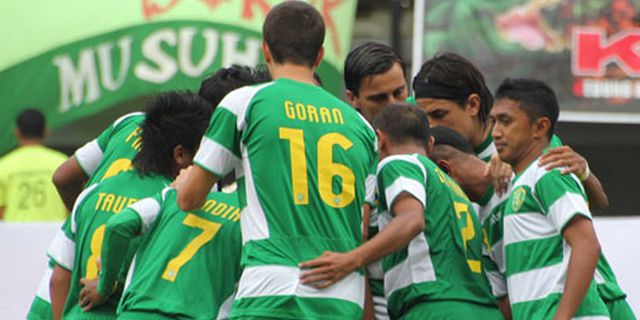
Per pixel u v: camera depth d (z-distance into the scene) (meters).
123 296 16.83
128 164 18.64
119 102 32.97
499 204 17.88
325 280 15.41
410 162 16.92
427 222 16.97
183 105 18.22
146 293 16.59
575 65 35.41
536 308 16.47
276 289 15.28
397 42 39.38
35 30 32.62
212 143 15.93
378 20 40.28
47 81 32.56
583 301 16.56
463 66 19.67
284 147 15.68
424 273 16.88
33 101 32.50
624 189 42.28
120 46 32.62
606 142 39.81
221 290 16.91
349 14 33.91
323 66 33.03
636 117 35.53
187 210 16.27
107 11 32.75
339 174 15.87
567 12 35.34
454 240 17.09
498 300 18.00
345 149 16.00
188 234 16.97
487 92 19.84
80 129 36.72
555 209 16.30
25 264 23.25
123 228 16.77
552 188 16.38
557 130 39.34
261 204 15.58
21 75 32.47
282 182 15.58
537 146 17.19
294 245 15.46
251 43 32.97
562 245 16.45
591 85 35.47
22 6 32.75
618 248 23.06
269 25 16.39
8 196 31.28
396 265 17.05
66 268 18.55
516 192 16.92
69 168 19.78
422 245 16.89
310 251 15.49
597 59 35.47
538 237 16.61
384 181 16.75
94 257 17.73
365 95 19.38
